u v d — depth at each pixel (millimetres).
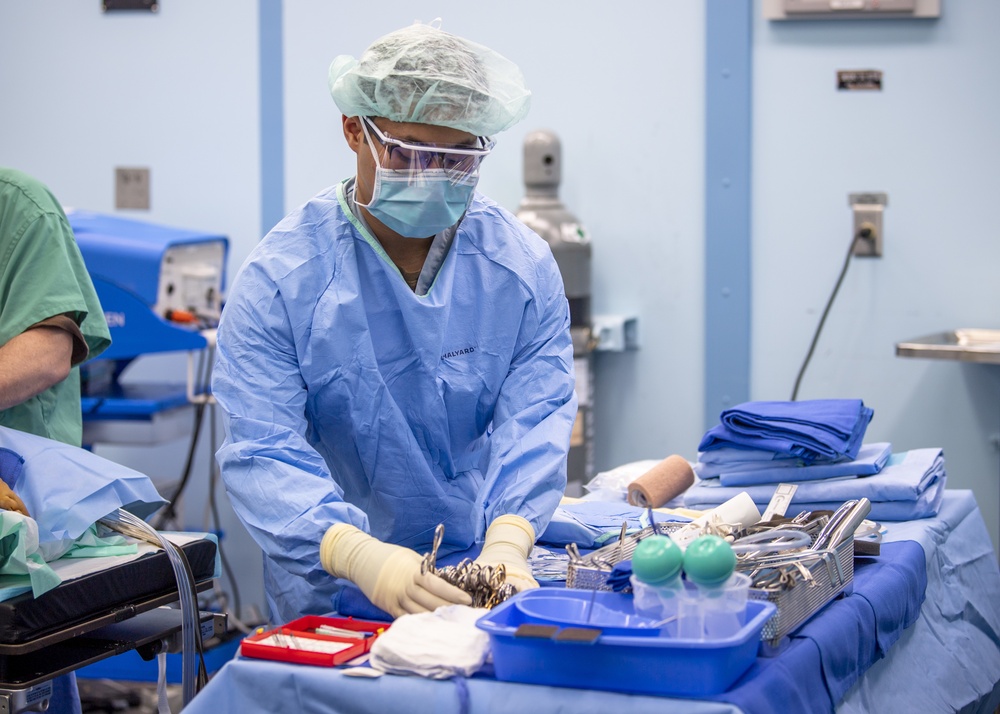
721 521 1550
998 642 1956
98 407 2938
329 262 1576
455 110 1443
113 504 1544
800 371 3236
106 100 3623
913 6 3014
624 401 3371
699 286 3277
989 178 3064
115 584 1446
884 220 3137
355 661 1174
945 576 1813
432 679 1109
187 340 2879
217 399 1498
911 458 2020
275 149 3521
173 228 3201
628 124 3277
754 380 3271
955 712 1573
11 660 1388
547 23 3303
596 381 3385
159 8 3555
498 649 1091
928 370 3145
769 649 1144
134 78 3598
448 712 1077
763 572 1225
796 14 3078
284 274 1550
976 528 2074
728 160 3195
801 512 1847
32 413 1864
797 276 3213
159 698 1549
